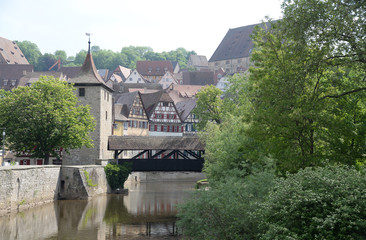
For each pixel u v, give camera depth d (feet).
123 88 363.56
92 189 161.58
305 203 49.49
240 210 63.52
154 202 155.74
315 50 80.48
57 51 611.47
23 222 111.45
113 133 250.98
